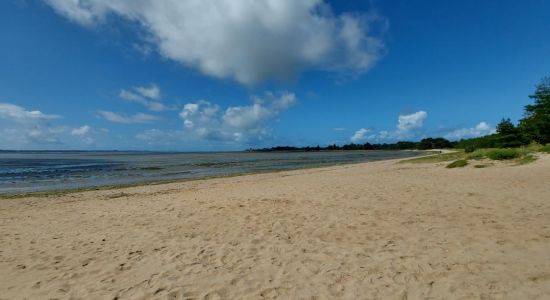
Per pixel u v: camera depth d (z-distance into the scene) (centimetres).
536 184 1155
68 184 2097
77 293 455
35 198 1436
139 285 476
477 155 2198
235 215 902
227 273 510
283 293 438
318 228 740
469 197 998
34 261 588
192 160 5825
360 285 451
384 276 475
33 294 455
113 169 3431
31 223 905
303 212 903
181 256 592
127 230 789
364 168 2558
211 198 1209
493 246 568
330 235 686
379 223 757
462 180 1383
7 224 898
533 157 1905
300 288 451
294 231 726
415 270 490
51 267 557
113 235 747
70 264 569
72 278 508
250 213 919
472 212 811
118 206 1138
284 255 580
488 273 466
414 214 824
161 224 837
